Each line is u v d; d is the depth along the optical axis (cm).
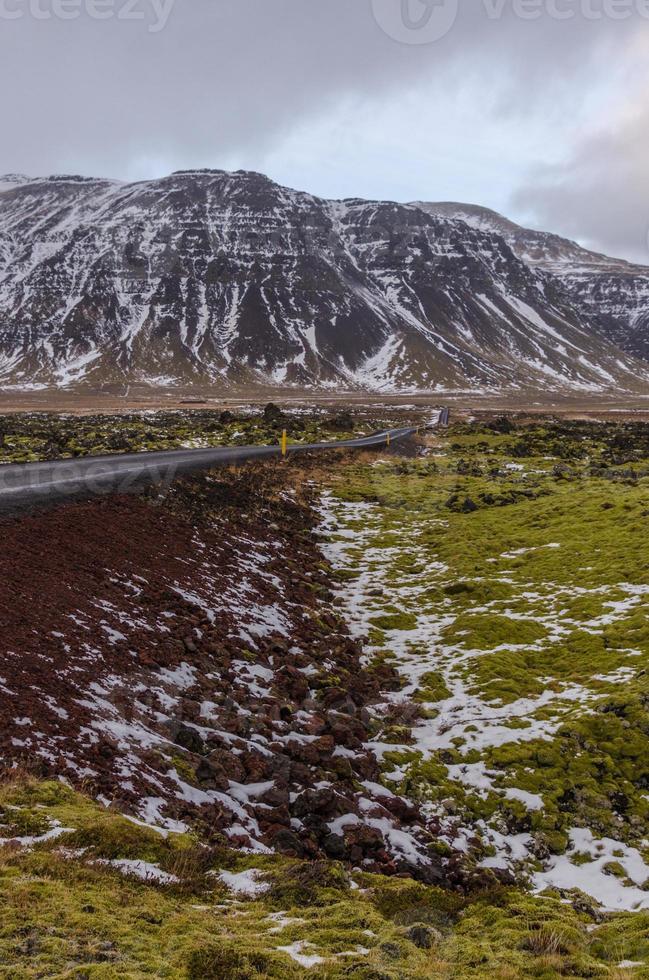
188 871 829
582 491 4188
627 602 2320
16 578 1566
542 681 1895
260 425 7856
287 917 755
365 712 1709
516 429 9025
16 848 756
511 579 2758
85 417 9825
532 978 651
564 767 1481
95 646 1457
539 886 1165
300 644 2070
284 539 3194
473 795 1414
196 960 586
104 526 2247
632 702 1642
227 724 1422
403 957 667
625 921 859
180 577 2156
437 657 2122
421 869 1122
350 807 1257
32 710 1084
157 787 1065
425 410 16875
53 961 557
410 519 3859
